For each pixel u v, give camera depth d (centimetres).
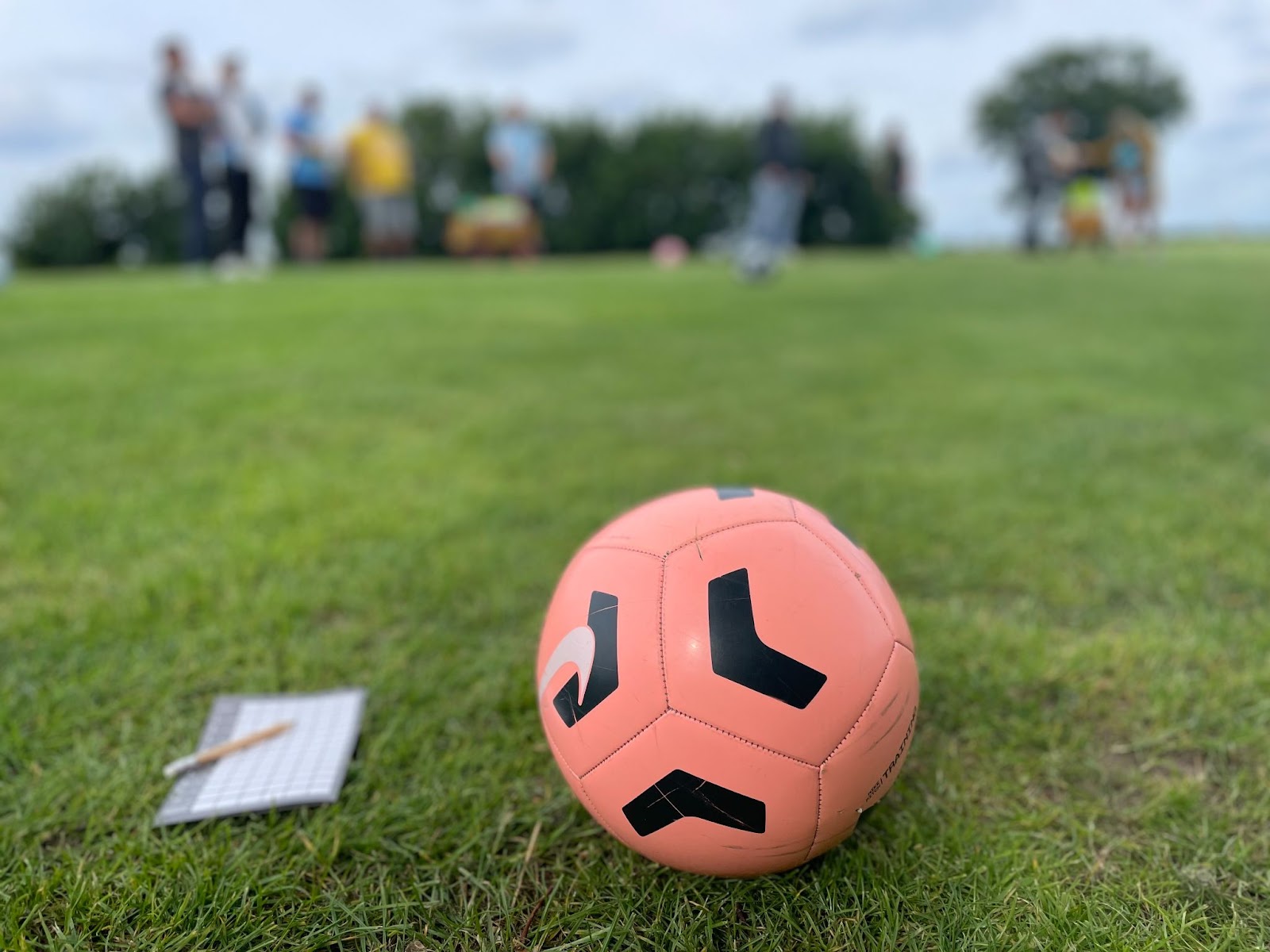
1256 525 308
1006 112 6291
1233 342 707
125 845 162
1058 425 447
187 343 660
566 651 149
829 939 145
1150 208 1928
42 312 827
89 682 213
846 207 4084
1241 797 179
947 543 301
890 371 595
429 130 3884
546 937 146
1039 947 142
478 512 328
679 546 148
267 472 368
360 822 171
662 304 986
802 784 136
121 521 310
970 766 188
